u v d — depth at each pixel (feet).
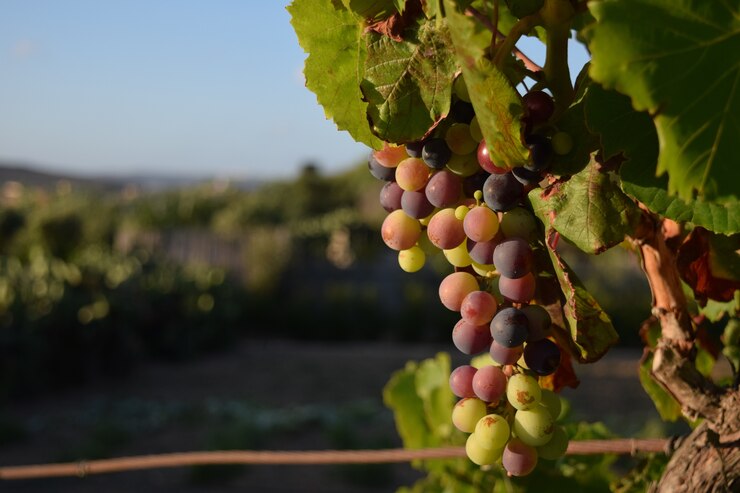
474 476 2.64
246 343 29.07
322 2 1.54
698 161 1.16
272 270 31.30
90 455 14.58
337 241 35.09
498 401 1.61
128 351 22.11
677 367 1.69
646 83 1.14
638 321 26.94
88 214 35.78
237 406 18.86
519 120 1.33
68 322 20.03
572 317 1.49
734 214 1.36
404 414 3.06
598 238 1.44
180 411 18.30
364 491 13.53
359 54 1.54
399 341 29.66
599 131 1.39
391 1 1.49
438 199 1.55
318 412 18.02
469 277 1.61
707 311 2.05
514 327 1.48
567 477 2.43
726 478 1.63
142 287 23.99
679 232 1.79
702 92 1.15
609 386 20.63
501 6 1.68
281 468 14.64
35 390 19.26
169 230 35.06
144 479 14.05
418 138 1.47
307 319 30.30
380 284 31.58
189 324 25.22
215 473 13.89
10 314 18.72
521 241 1.49
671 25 1.15
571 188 1.47
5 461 14.52
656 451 2.14
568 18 1.49
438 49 1.45
